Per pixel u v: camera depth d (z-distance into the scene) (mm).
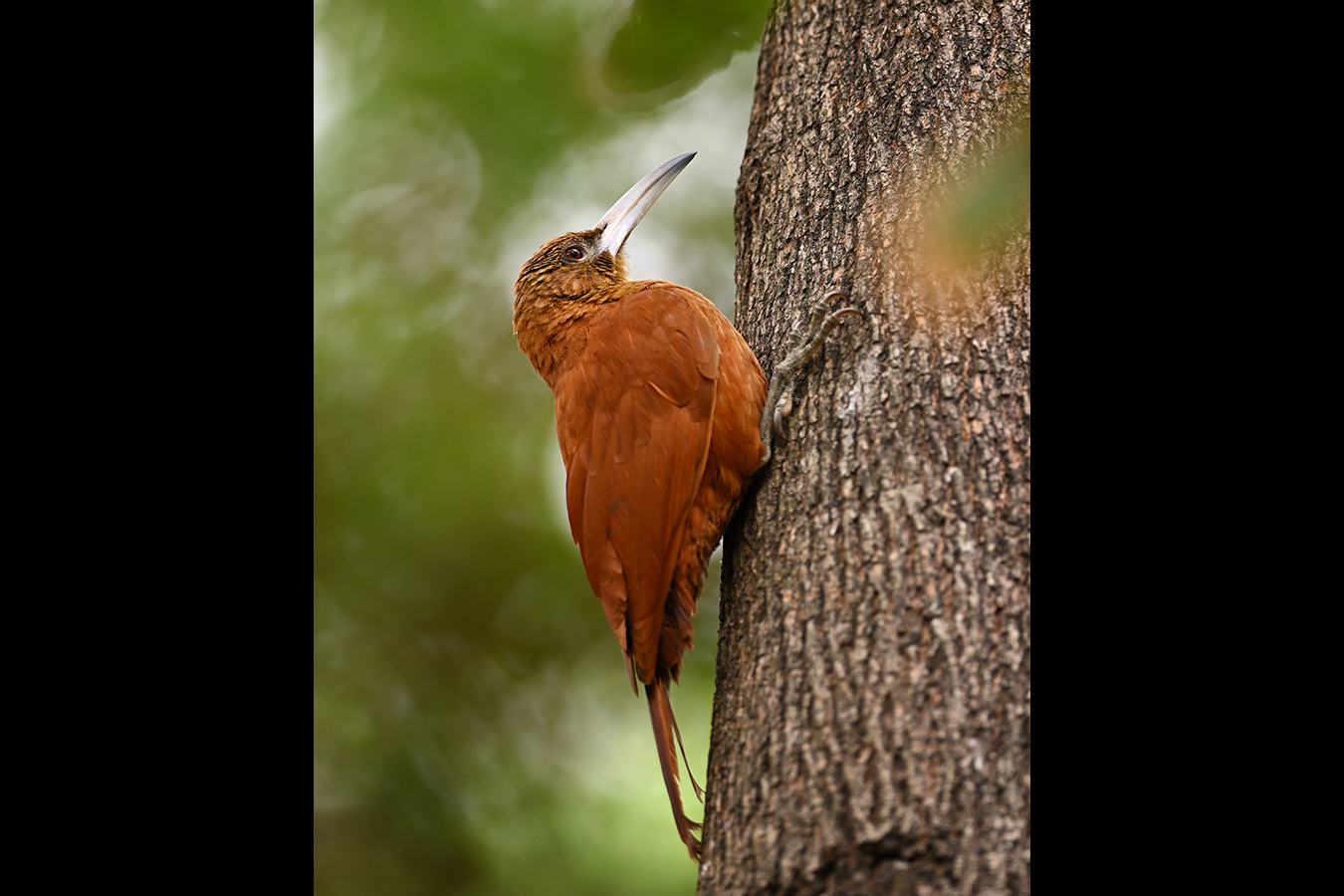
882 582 4945
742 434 6445
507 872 12859
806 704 4789
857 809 4383
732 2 7980
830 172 6602
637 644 6676
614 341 7410
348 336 14734
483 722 14344
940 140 6164
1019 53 6348
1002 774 4305
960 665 4609
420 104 13883
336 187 14414
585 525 7094
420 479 14406
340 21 14008
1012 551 4844
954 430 5246
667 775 6324
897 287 5844
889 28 6809
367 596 14578
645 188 9438
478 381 14906
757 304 6891
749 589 5547
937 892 4121
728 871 4609
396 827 13547
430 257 14883
